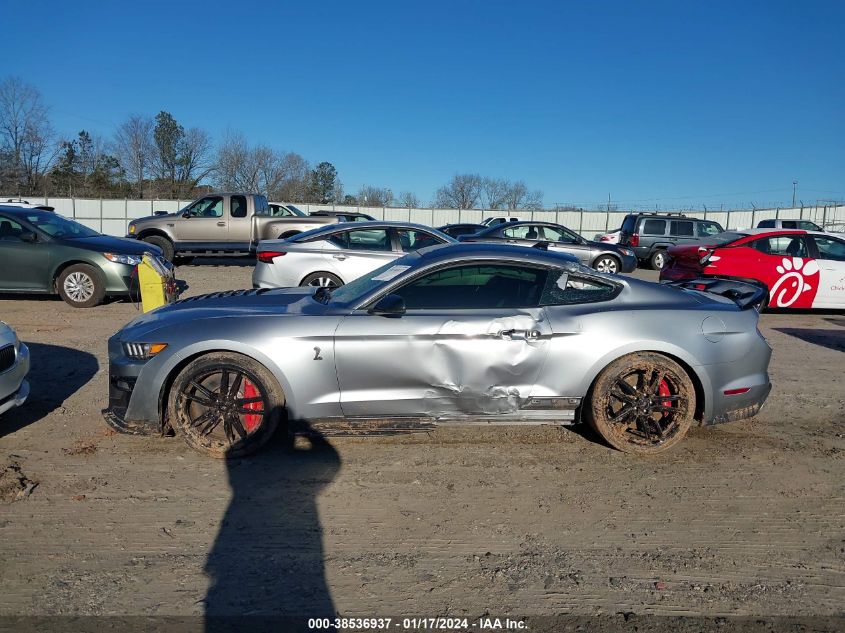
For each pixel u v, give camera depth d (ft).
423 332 14.06
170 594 9.68
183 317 14.64
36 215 33.81
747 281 19.94
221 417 14.16
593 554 10.94
